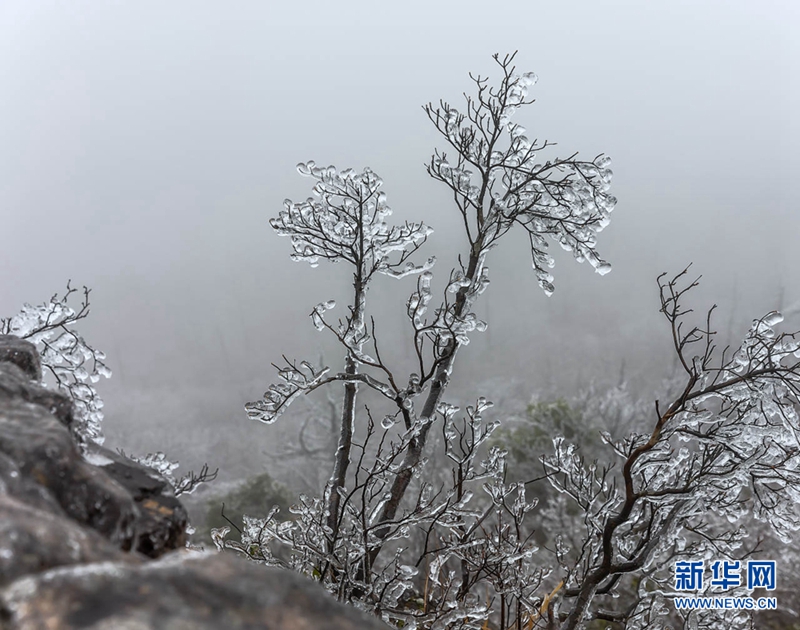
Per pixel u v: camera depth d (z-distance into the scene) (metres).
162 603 1.22
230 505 16.30
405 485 5.73
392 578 5.27
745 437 4.95
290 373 5.29
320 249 5.99
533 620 5.63
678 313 4.64
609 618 5.72
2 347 2.94
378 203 6.04
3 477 1.62
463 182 6.21
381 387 5.30
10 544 1.29
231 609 1.28
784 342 4.75
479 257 6.16
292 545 5.39
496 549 5.87
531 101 5.96
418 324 5.29
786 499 5.29
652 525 5.63
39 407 2.09
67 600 1.18
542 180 5.98
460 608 4.81
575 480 5.99
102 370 5.22
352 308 6.02
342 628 1.33
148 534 2.09
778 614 10.63
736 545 5.76
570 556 11.45
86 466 1.86
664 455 5.46
